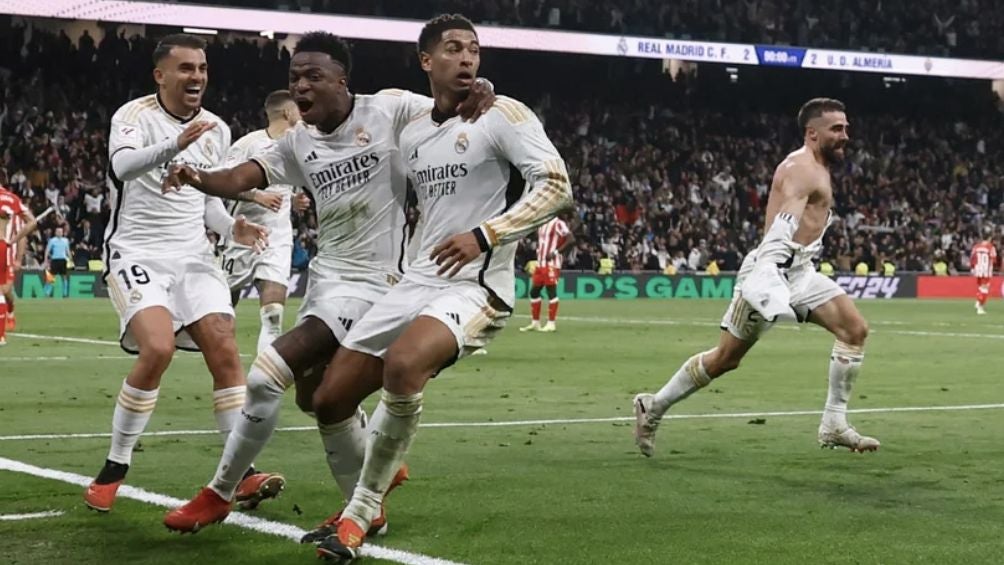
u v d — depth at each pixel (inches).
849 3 1611.7
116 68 1374.3
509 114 196.9
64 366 522.9
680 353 629.3
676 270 1455.5
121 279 238.4
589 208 1483.8
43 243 1219.9
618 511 227.3
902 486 256.8
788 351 655.8
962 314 1113.4
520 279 1346.0
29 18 1397.6
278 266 384.8
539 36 1347.2
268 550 195.2
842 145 304.0
